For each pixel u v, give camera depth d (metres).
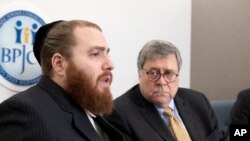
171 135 1.62
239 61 2.94
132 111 1.64
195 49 2.86
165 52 1.62
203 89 2.94
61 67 1.20
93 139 1.19
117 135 1.36
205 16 2.89
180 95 1.89
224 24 2.93
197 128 1.78
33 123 1.06
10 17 1.62
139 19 2.28
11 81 1.63
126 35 2.20
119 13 2.15
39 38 1.33
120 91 2.19
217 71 2.95
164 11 2.46
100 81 1.22
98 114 1.29
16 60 1.65
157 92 1.63
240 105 2.24
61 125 1.13
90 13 1.98
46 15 1.77
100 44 1.22
